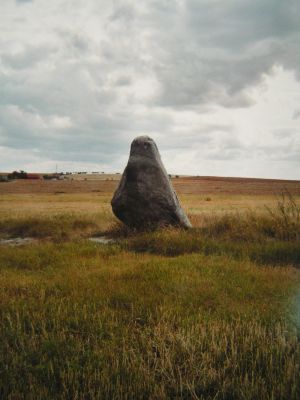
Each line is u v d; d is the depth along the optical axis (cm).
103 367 400
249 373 393
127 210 1373
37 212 2700
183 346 429
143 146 1390
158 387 363
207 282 694
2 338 470
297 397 351
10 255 1016
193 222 1580
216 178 16988
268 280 721
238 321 507
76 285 689
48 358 429
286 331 469
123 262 894
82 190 9531
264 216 1308
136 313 551
